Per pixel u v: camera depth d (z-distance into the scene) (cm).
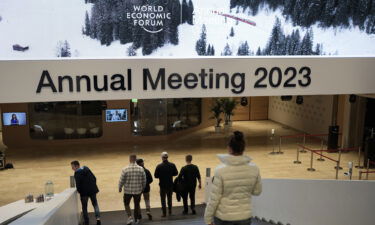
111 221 844
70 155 1458
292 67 938
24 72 836
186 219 815
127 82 877
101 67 862
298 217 677
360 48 973
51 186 891
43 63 839
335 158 1412
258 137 1739
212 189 339
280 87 940
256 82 927
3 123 1545
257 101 2125
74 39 862
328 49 968
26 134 1571
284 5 929
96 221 837
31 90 843
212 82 909
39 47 852
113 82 871
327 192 629
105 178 1196
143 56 892
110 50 879
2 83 833
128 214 786
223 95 920
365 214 615
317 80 953
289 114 1953
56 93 853
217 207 343
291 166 1309
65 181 1175
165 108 1675
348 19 960
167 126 1702
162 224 753
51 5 844
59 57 861
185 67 894
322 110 1680
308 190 655
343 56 966
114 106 1623
